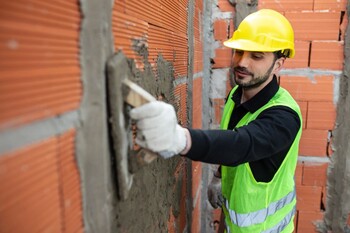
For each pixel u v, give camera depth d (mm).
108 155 579
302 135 2053
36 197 402
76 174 490
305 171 2088
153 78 888
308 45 1948
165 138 641
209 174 2260
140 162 671
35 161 396
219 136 812
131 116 616
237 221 1325
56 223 447
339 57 1928
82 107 495
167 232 1142
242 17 1976
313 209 2121
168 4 1064
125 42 669
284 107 1108
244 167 1257
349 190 2037
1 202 345
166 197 1119
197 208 2068
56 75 431
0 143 340
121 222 669
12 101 354
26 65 374
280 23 1271
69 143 468
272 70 1257
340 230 2092
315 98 1993
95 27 515
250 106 1269
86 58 499
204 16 2049
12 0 351
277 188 1311
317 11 1903
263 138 933
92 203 535
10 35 349
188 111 1541
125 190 640
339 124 1988
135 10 730
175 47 1205
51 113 423
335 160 2031
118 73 570
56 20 428
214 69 2127
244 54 1246
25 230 385
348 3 1854
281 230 1387
